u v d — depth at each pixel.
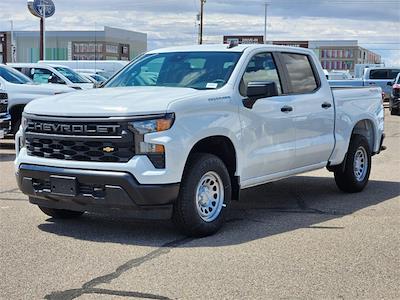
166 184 5.87
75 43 67.06
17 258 5.59
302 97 7.75
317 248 5.95
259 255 5.70
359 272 5.24
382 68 31.88
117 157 5.88
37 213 7.46
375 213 7.62
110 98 6.26
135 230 6.65
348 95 8.75
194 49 7.52
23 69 17.84
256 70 7.18
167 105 5.92
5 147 14.42
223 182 6.50
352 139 8.92
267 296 4.66
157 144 5.84
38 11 42.44
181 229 6.26
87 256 5.66
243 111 6.72
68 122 6.04
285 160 7.43
